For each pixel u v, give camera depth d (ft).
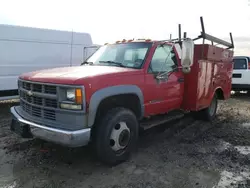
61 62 30.25
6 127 19.57
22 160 13.42
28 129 12.80
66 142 10.99
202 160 13.83
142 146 15.92
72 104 11.29
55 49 29.50
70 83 11.28
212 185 11.23
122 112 12.90
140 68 14.25
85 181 11.39
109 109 12.95
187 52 14.44
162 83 15.44
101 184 11.16
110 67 14.38
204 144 16.44
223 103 32.63
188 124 21.33
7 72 25.63
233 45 24.62
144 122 15.62
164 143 16.53
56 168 12.59
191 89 17.75
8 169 12.40
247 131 19.65
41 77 12.53
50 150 14.75
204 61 18.21
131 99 14.12
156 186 11.06
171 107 16.90
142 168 12.78
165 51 16.17
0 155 14.05
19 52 26.37
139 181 11.46
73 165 12.96
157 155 14.46
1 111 25.63
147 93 14.40
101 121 12.41
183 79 17.70
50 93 12.04
